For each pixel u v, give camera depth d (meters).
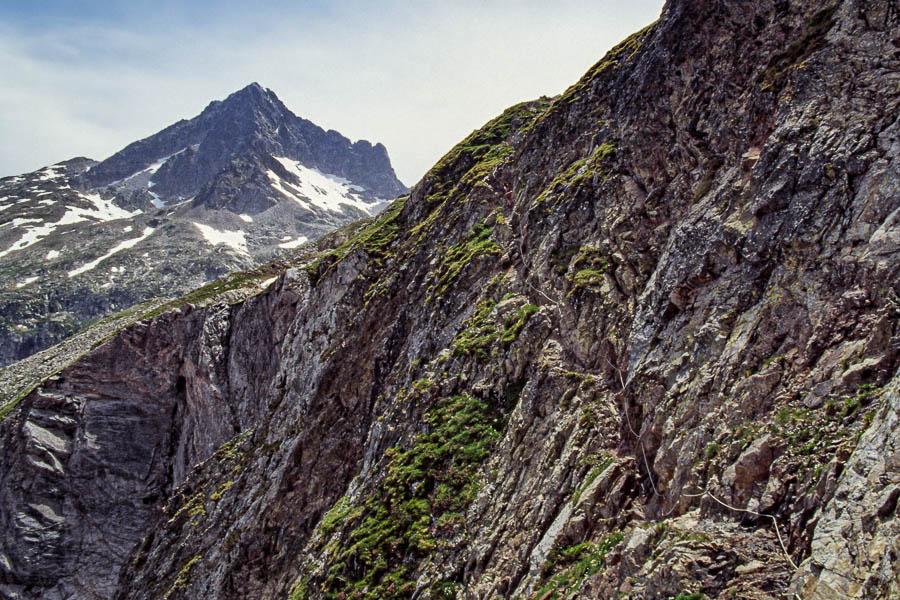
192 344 64.38
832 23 17.09
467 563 18.53
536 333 22.83
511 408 22.36
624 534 14.20
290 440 36.03
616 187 23.34
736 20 20.72
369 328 36.84
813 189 14.54
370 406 33.72
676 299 16.98
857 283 12.68
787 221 14.78
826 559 9.76
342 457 33.25
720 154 19.22
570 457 17.36
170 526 42.00
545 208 27.00
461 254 32.41
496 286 28.06
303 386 39.75
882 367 11.33
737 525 11.77
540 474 18.23
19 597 58.00
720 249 16.30
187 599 34.06
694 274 16.73
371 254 42.75
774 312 14.02
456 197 38.53
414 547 20.34
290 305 55.94
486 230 32.66
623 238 21.47
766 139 17.25
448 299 30.50
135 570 43.09
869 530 9.46
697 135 20.69
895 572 8.71
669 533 12.55
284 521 32.72
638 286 19.62
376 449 27.69
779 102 17.08
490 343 25.06
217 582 32.84
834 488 10.55
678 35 22.89
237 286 76.81
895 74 14.55
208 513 39.34
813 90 16.14
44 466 62.19
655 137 22.70
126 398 66.00
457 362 25.92
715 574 11.09
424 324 31.34
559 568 14.98
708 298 16.06
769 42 19.16
